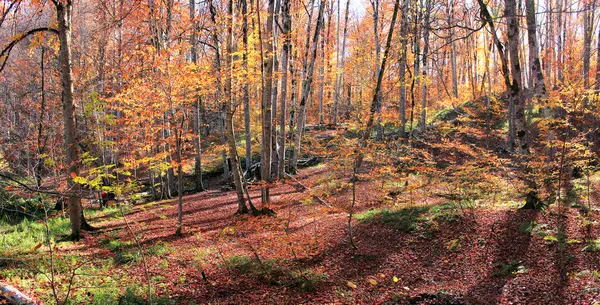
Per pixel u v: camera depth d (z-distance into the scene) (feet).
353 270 22.67
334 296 19.60
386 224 28.86
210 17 40.29
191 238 29.78
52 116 49.80
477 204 30.73
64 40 29.94
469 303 17.48
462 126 62.85
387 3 68.59
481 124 67.77
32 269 20.56
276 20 50.03
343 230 29.12
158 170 45.88
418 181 35.40
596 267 18.25
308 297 19.52
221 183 65.62
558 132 27.27
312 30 87.86
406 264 22.86
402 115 53.62
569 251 20.34
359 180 41.86
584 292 16.40
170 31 37.65
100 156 55.16
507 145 57.62
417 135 67.36
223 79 34.60
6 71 51.67
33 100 52.80
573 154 23.80
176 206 48.80
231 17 33.99
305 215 34.32
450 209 29.17
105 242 28.53
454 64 82.02
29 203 36.17
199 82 30.35
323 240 27.09
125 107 33.14
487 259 21.75
